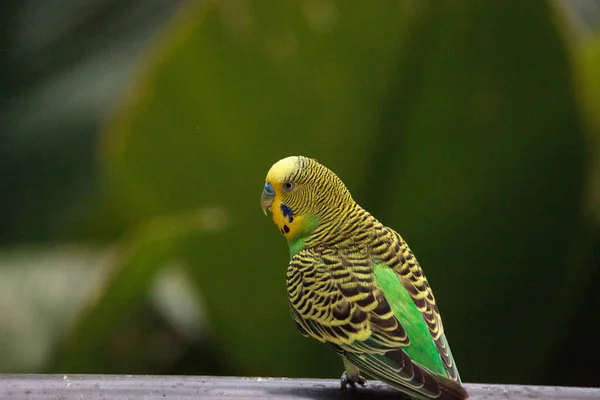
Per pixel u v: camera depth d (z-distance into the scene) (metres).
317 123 12.20
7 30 16.58
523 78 11.81
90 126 15.73
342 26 11.87
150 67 12.14
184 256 12.13
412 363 7.65
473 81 11.89
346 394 8.01
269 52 12.01
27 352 12.78
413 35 11.76
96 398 7.26
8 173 15.61
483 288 12.66
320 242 8.72
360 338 8.02
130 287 11.66
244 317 12.70
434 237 12.46
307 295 8.41
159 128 12.42
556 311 12.73
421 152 12.15
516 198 12.26
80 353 12.12
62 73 16.41
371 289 8.16
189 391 7.48
